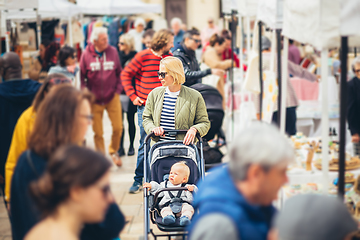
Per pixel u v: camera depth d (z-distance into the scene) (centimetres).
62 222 188
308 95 805
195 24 2612
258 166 182
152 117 485
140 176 611
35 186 193
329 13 307
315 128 729
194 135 443
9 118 457
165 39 567
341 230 176
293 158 190
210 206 185
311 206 181
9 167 312
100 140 741
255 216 188
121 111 772
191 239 182
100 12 1285
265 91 561
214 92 662
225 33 1002
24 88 463
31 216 230
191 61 636
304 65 899
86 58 714
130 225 505
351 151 557
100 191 190
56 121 234
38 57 812
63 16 965
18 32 890
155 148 445
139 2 1348
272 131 192
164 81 457
